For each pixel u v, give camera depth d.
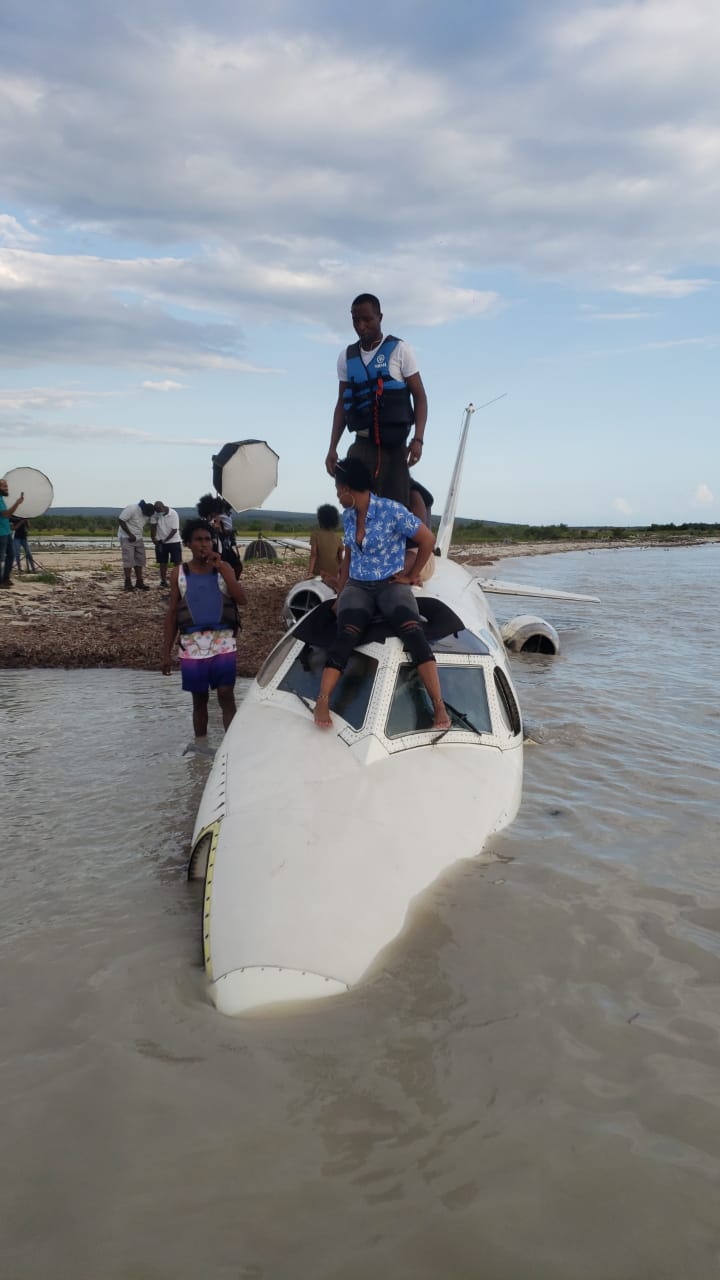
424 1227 2.14
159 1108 2.54
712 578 25.11
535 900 3.84
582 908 3.80
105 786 5.76
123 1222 2.16
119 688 8.83
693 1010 3.08
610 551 49.44
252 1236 2.11
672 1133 2.48
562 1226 2.15
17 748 6.66
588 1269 2.03
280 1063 2.71
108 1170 2.32
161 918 3.83
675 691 8.77
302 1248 2.08
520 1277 2.01
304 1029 2.84
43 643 10.84
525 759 6.28
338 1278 2.00
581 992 3.17
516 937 3.51
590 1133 2.47
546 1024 2.96
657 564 33.97
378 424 6.00
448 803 4.09
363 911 3.24
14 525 19.23
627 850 4.52
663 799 5.40
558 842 4.56
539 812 5.05
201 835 3.95
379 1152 2.38
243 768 4.22
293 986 2.93
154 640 11.25
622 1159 2.37
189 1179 2.29
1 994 3.21
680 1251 2.09
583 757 6.35
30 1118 2.52
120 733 7.09
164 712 7.81
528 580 24.33
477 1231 2.13
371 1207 2.20
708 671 9.91
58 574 20.42
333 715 4.52
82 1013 3.06
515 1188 2.26
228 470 10.79
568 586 22.19
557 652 11.15
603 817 5.02
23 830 4.96
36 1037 2.92
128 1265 2.03
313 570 9.27
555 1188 2.27
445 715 4.61
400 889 3.42
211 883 3.46
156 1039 2.87
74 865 4.46
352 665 4.71
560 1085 2.66
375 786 4.02
